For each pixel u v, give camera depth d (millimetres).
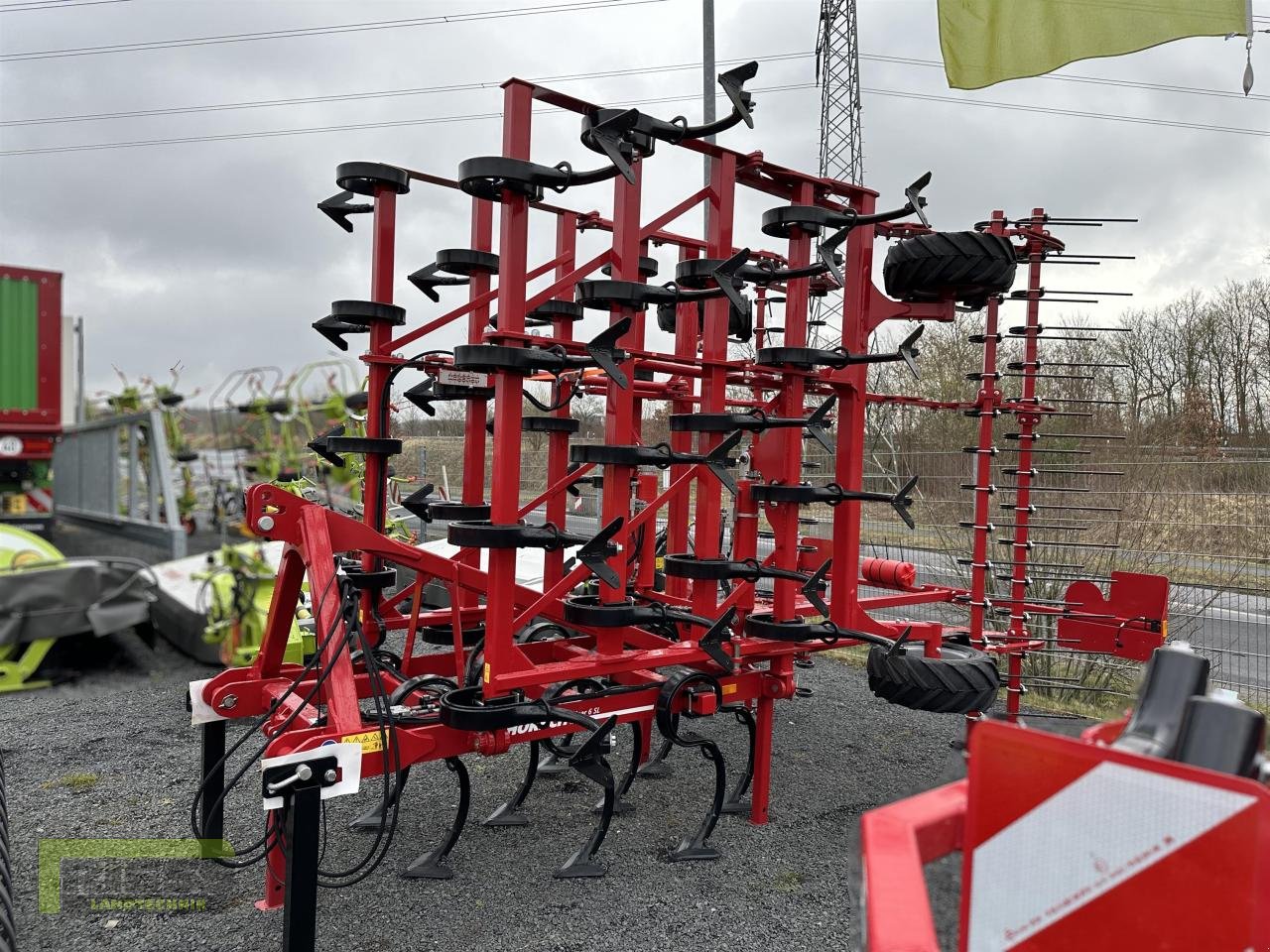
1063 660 6883
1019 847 1207
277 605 3566
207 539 10328
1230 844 1046
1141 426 9719
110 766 4531
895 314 4219
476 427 4359
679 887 3391
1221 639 7691
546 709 3162
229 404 8250
